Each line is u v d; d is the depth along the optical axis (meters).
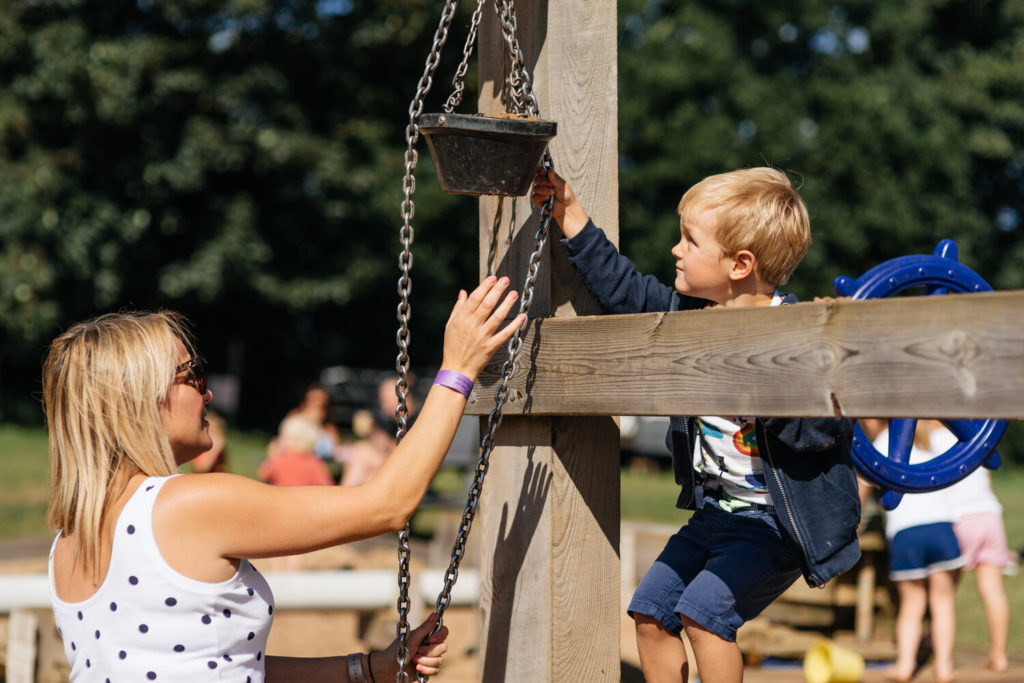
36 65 18.25
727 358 2.00
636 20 21.77
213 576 1.94
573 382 2.32
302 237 21.05
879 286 2.34
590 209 2.54
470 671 6.59
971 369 1.65
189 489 1.96
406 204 2.17
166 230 19.50
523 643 2.47
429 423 2.09
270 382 25.78
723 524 2.49
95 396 2.03
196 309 23.23
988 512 5.87
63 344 2.10
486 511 2.60
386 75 19.92
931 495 5.81
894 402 1.75
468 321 2.17
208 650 1.94
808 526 2.25
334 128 19.95
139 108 18.48
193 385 2.18
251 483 1.97
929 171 21.28
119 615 1.93
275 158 18.80
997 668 5.89
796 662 6.22
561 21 2.54
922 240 21.22
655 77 20.39
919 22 21.95
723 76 20.86
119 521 1.95
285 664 2.36
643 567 8.18
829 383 1.83
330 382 23.09
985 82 22.30
